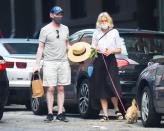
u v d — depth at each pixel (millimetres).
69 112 26938
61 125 20344
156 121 19703
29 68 27359
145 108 20016
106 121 21438
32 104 25875
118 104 22641
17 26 53719
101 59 21391
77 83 23156
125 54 21891
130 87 21672
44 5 53281
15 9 53781
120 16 43875
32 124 20766
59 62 21594
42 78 23734
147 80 19844
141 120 20812
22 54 27578
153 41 22453
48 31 21531
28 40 28656
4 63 20969
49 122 21359
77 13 49250
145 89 20062
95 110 22391
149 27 40750
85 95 22609
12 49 27750
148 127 19844
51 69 21547
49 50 21562
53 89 21641
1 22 58469
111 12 45281
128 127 19688
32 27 53812
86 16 48094
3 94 20922
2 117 23594
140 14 41125
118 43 21406
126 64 21672
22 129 19250
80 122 21281
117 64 21578
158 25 38625
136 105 21062
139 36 22375
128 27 42844
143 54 22016
